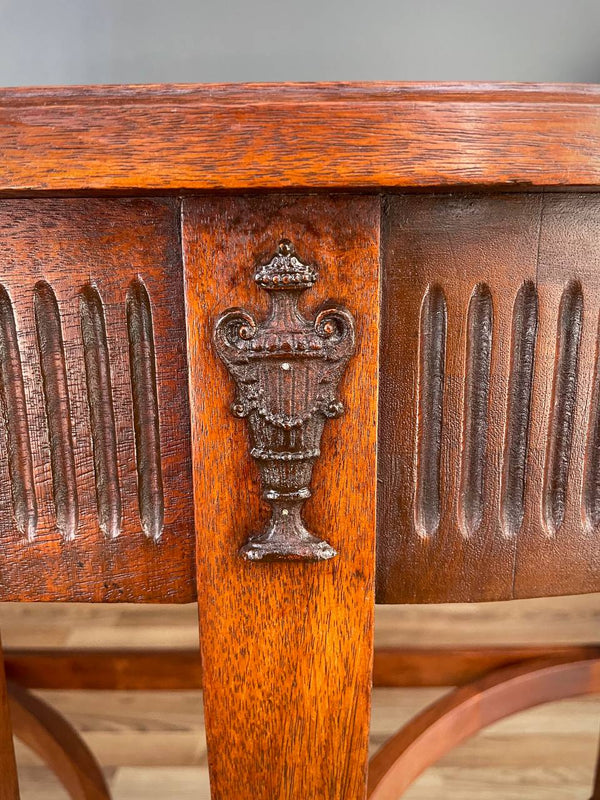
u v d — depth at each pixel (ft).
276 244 0.81
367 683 0.92
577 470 0.93
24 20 2.14
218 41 2.17
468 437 0.90
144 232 0.83
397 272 0.85
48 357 0.88
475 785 1.86
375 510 0.87
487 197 0.83
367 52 2.18
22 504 0.92
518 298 0.87
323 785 0.95
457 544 0.93
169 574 0.93
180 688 1.67
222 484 0.86
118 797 1.81
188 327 0.82
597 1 2.14
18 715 1.45
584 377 0.90
